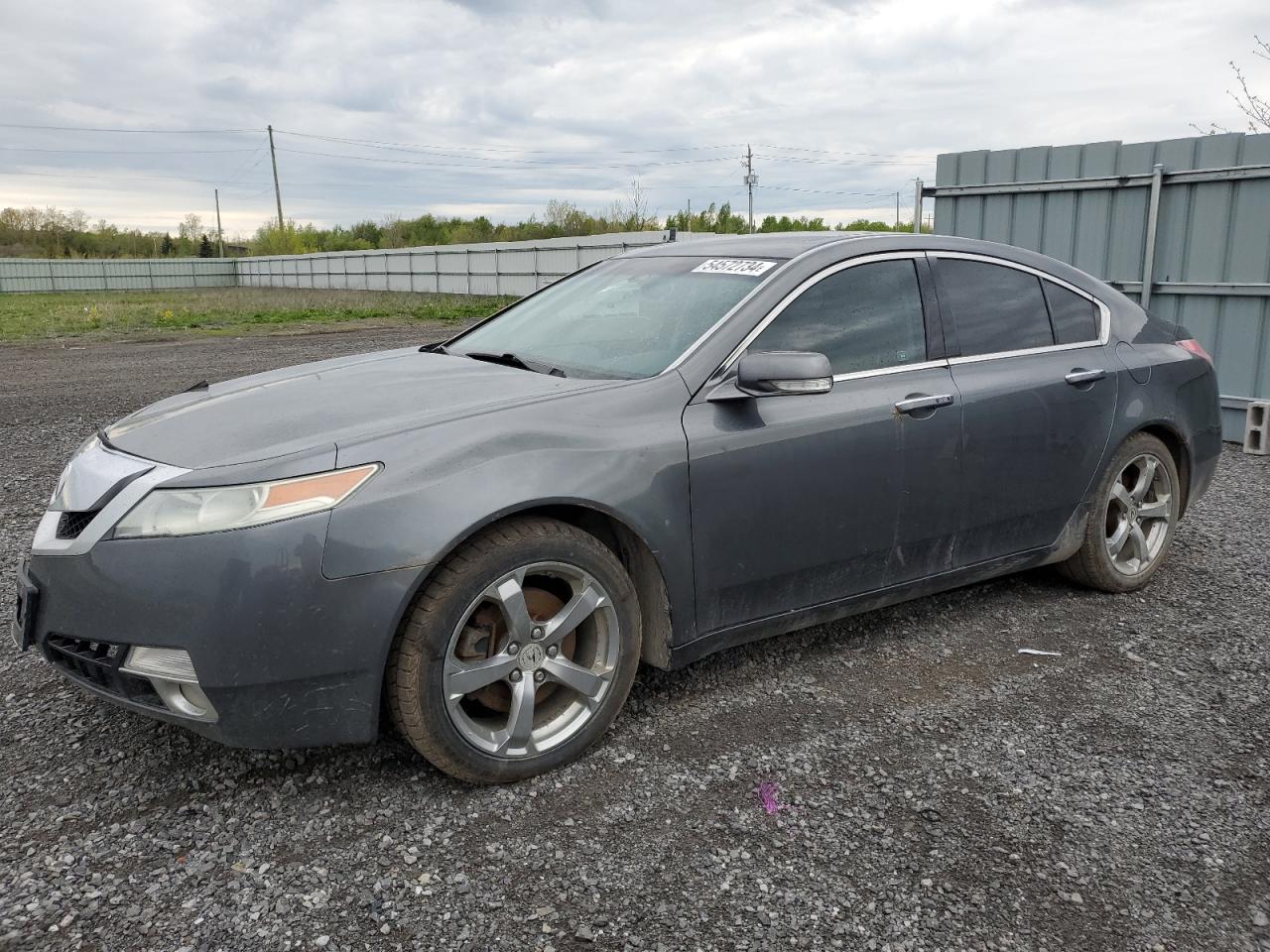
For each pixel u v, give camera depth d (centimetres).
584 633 302
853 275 360
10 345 1845
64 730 315
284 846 255
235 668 248
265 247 8650
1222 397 795
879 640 395
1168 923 230
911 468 354
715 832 263
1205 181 774
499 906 233
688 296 355
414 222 7419
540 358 355
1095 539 428
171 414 317
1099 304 438
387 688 268
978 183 914
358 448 264
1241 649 388
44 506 596
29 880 239
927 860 252
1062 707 338
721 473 311
